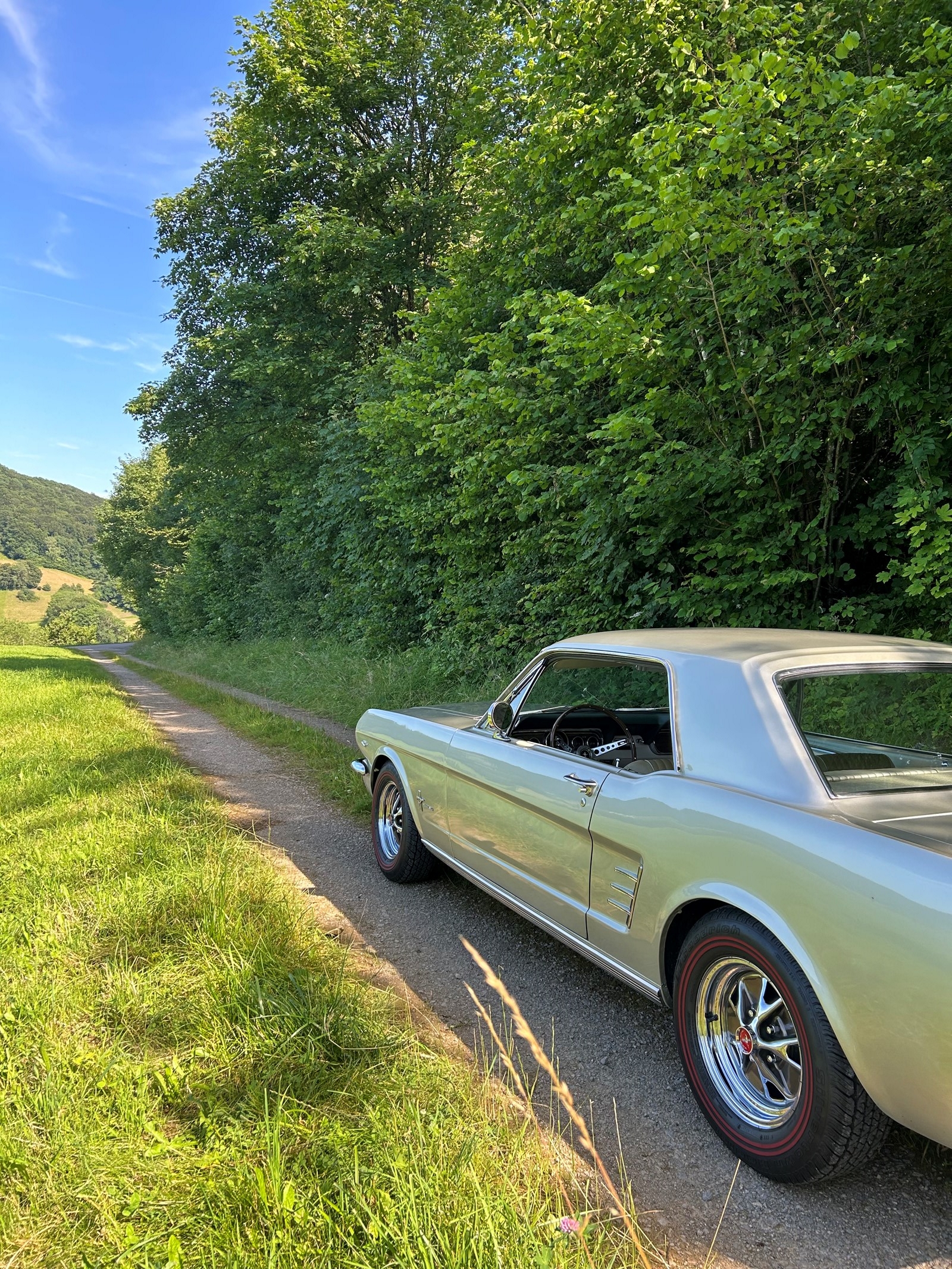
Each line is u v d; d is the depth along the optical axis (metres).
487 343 8.62
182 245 21.27
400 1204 1.86
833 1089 1.94
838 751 2.40
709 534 6.59
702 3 6.93
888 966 1.81
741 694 2.51
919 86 4.89
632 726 3.26
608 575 8.13
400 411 11.32
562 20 8.00
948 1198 2.13
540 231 9.28
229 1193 1.94
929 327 5.29
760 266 5.12
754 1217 2.06
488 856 3.62
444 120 18.75
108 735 9.47
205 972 3.13
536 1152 2.19
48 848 4.80
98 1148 2.12
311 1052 2.55
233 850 4.87
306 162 18.27
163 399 21.38
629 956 2.69
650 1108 2.55
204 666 24.09
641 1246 1.92
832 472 5.82
